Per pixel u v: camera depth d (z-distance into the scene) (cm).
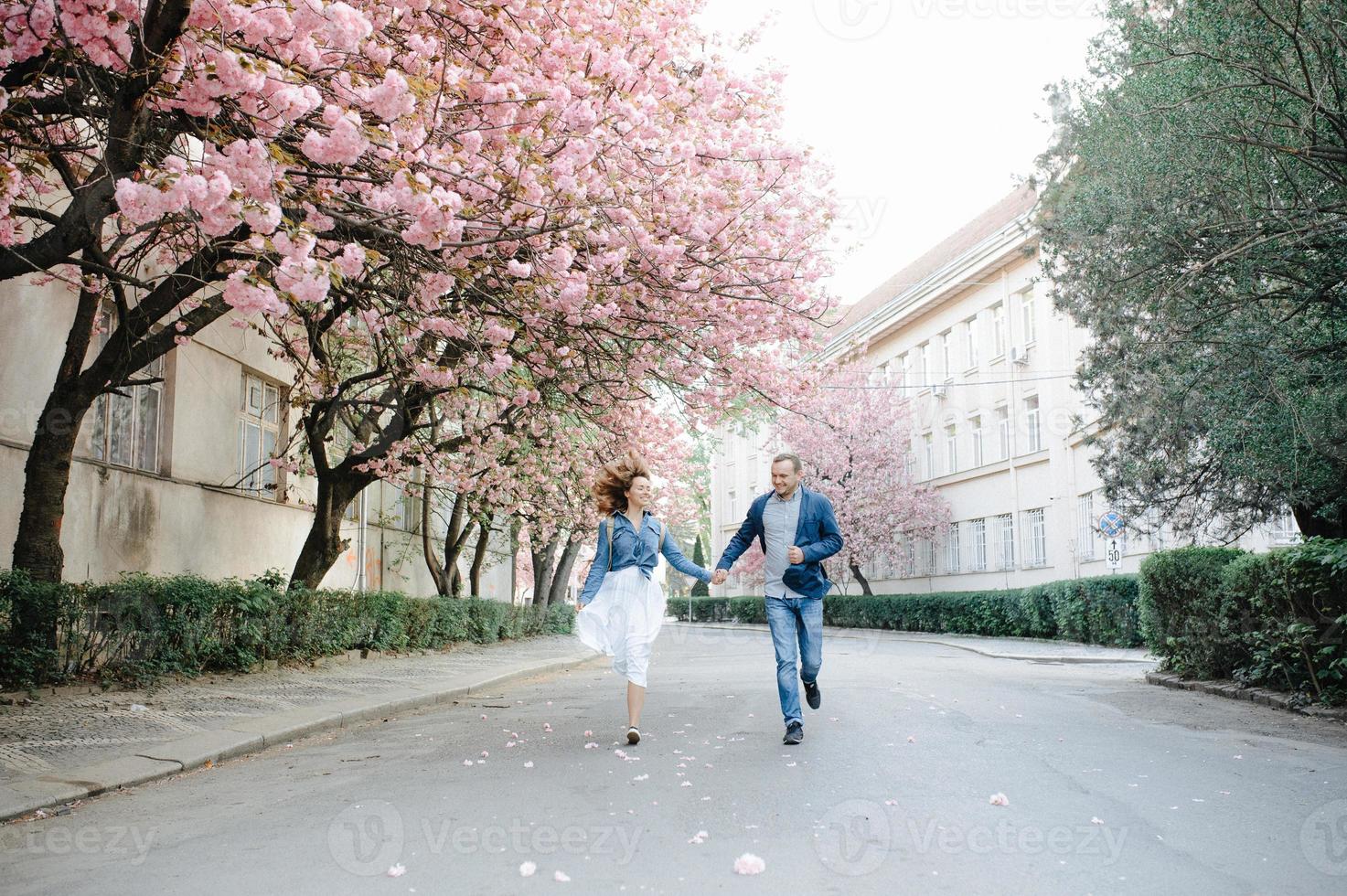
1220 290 981
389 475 1617
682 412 1359
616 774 609
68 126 854
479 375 1183
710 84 1043
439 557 2905
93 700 930
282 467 1714
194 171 579
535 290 844
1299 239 862
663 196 959
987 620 2991
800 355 1408
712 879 388
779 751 686
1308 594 926
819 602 755
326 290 561
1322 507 1123
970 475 3738
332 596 1451
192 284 1016
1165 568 1252
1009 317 3400
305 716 907
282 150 593
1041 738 739
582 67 838
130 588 1041
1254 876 389
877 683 1187
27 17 539
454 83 720
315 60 596
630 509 767
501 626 2528
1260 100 881
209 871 419
